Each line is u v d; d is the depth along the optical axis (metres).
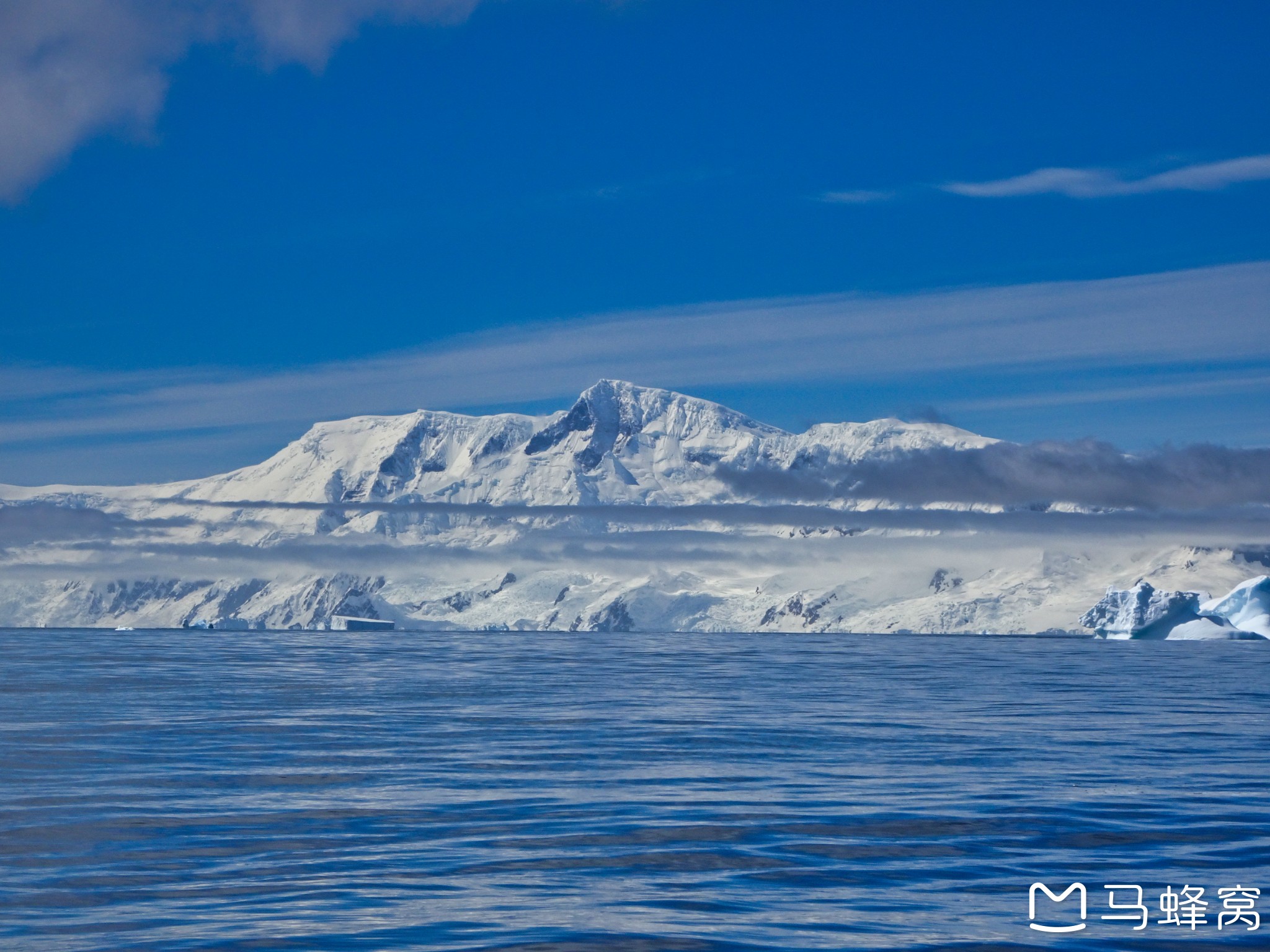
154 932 50.91
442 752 111.56
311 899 56.53
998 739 125.81
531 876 61.22
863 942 50.09
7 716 148.75
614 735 128.12
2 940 49.84
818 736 127.38
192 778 93.94
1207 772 98.88
